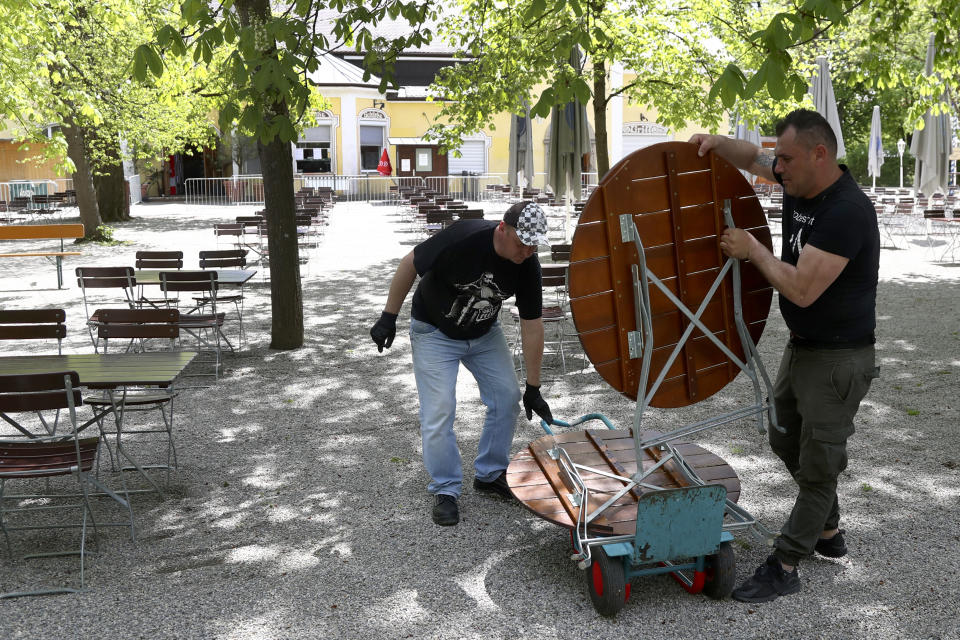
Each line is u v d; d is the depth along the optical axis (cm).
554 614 352
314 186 3372
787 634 335
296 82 475
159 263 1020
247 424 624
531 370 433
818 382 342
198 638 336
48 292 1241
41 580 385
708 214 360
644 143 3638
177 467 534
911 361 781
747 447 559
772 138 2642
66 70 1594
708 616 349
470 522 446
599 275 342
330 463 540
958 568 386
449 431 441
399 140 3603
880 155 2298
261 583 382
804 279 324
